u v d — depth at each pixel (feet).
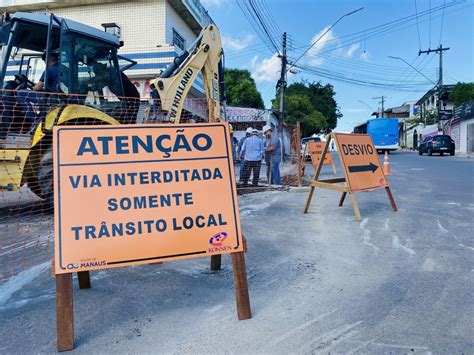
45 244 16.98
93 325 9.82
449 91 155.12
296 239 17.44
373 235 17.92
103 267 9.20
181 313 10.40
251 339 9.02
